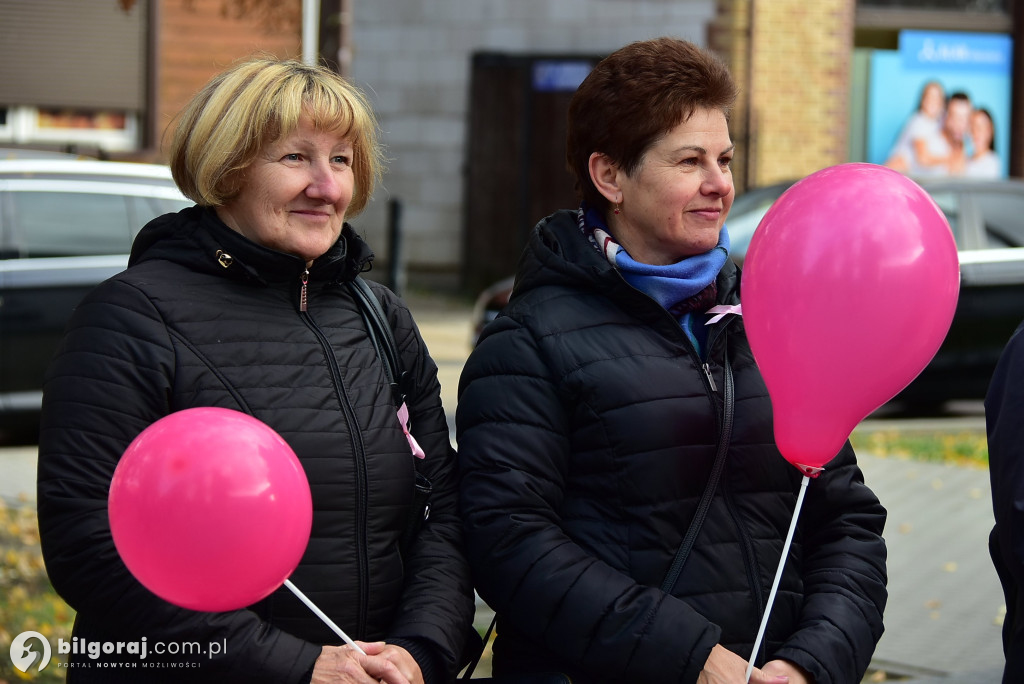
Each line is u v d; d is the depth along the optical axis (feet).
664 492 7.78
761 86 51.13
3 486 21.97
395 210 40.65
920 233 7.16
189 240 7.85
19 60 42.39
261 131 7.68
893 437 28.35
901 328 7.13
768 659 7.92
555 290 8.21
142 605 7.05
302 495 6.82
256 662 7.13
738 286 8.65
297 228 7.86
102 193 25.13
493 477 7.89
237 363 7.58
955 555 20.07
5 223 24.31
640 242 8.36
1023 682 7.30
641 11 53.98
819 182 7.41
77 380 7.30
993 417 7.35
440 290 59.52
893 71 54.13
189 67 44.34
